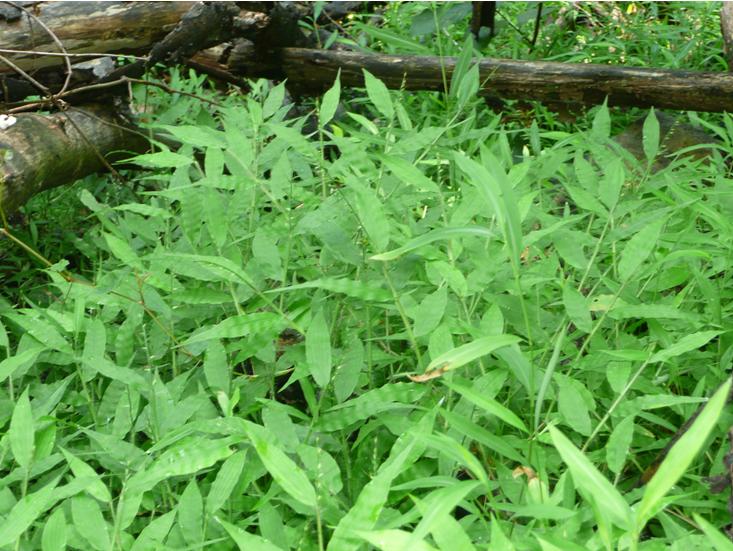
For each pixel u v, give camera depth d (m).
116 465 1.37
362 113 3.08
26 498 1.17
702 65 3.42
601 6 3.93
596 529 1.22
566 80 2.77
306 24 3.12
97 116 2.33
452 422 1.21
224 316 1.64
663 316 1.42
